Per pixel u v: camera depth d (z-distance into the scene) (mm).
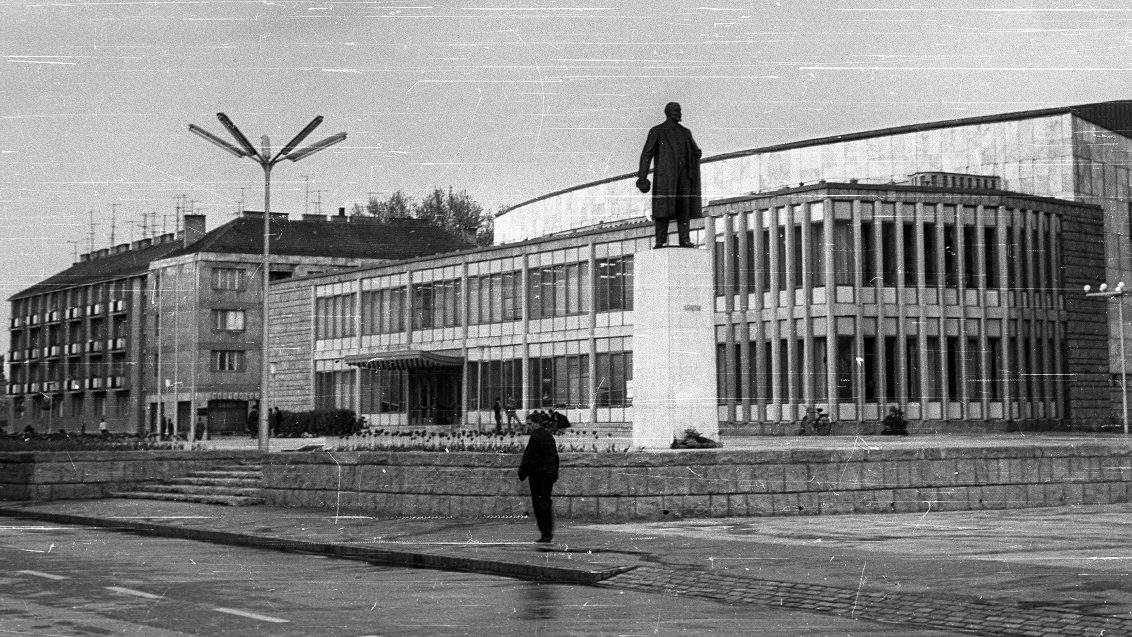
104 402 98375
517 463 23188
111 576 15750
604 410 61062
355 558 18359
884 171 66250
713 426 26812
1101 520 21078
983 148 63875
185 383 86562
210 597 13523
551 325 64375
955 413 56500
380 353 70188
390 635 10766
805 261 55562
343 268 77875
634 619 11844
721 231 59031
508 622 11617
